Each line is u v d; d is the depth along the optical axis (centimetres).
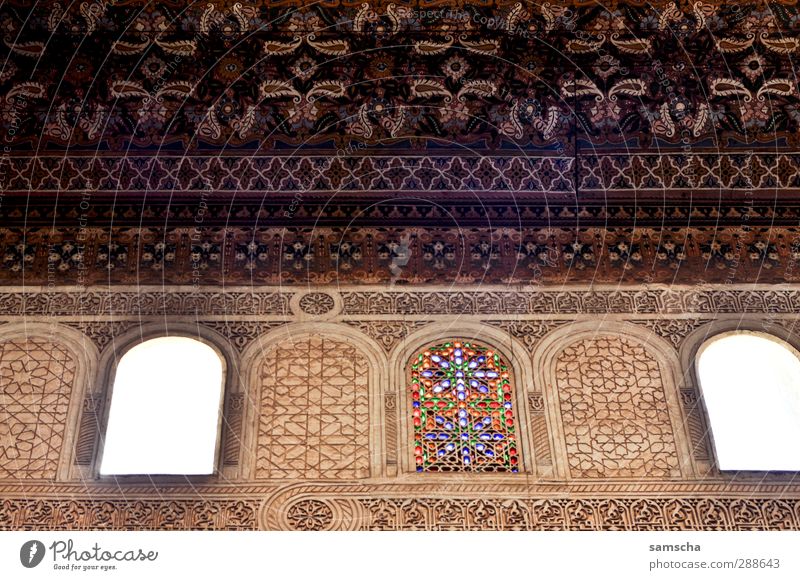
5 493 585
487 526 584
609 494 596
